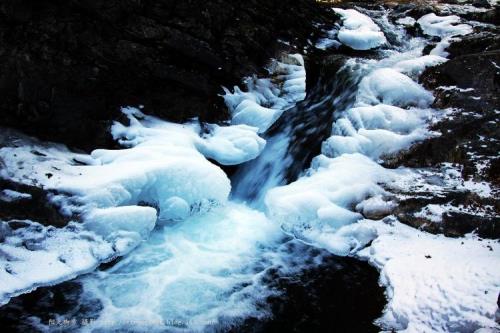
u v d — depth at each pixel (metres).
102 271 5.44
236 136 7.60
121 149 6.94
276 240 6.37
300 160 7.89
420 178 6.44
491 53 7.21
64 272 5.16
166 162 6.30
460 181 6.24
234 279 5.49
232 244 6.27
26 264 5.07
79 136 6.92
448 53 8.68
